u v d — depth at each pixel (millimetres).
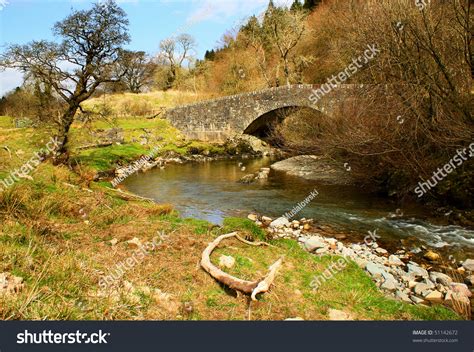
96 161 20000
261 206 13039
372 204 13102
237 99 29234
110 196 10703
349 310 5141
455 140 11086
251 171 21438
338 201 13672
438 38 11891
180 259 6168
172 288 5148
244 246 7258
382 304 5453
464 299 5977
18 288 4207
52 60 13938
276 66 40406
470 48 11359
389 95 12539
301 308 5008
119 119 31969
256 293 4895
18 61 13469
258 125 31078
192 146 28547
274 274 5422
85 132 19438
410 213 11789
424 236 9602
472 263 7617
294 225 10648
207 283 5395
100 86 16578
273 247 7445
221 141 30297
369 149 13914
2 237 5520
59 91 14297
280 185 16891
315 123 20547
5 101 28031
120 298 4590
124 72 15664
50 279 4656
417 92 11633
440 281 6844
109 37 14414
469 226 10219
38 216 7250
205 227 8188
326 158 19672
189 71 48594
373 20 13117
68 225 7430
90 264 5441
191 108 31359
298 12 35906
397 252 8594
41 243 5746
